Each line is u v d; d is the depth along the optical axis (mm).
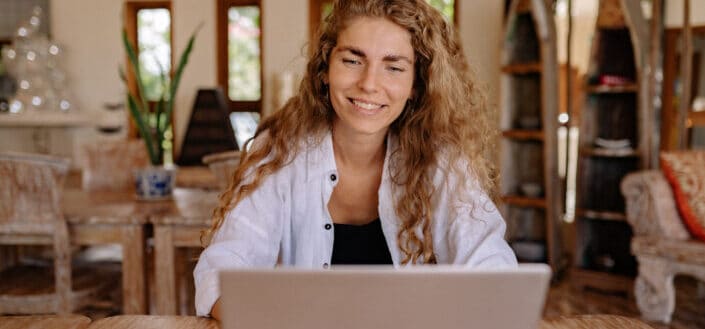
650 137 3637
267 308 687
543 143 4402
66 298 2295
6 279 2459
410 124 1311
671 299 3080
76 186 4867
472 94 1383
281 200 1308
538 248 4387
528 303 683
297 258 1338
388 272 668
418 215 1308
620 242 4098
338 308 684
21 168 2199
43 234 2318
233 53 6434
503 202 4422
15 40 6359
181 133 6383
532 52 4523
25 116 6109
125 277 2381
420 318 688
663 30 3881
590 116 4016
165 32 6520
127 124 6480
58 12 6488
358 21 1135
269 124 1363
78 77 6520
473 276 668
